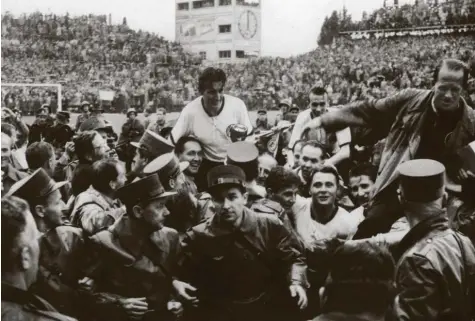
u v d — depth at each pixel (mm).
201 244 5148
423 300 4477
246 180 5426
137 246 4906
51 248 5008
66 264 5020
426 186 4586
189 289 5031
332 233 5504
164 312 5051
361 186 5707
